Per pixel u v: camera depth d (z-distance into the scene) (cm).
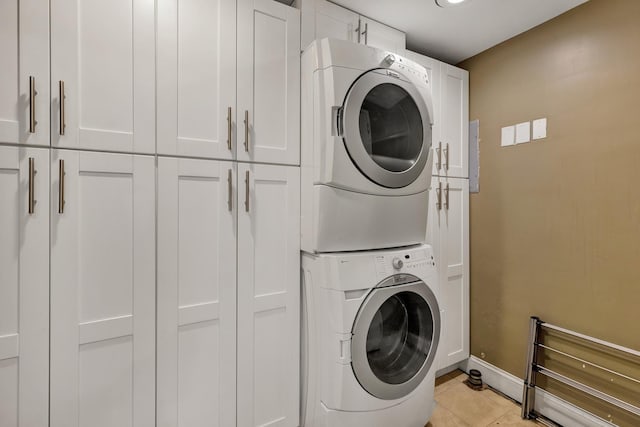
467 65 225
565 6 166
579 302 166
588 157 162
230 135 135
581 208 165
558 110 174
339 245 144
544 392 179
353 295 137
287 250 151
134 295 118
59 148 105
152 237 121
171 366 125
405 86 149
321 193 138
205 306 131
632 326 147
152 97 120
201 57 129
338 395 132
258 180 143
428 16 175
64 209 106
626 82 147
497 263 207
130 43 116
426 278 157
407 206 159
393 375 146
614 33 151
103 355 113
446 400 194
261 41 142
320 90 138
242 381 140
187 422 129
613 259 153
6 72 98
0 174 99
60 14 105
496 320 208
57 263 106
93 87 110
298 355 154
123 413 117
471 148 222
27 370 102
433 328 157
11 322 100
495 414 182
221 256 135
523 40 191
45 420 105
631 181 146
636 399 145
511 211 198
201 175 130
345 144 135
